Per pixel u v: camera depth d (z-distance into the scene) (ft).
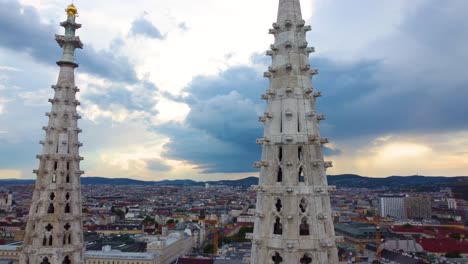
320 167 145.89
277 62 153.58
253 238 143.95
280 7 158.92
